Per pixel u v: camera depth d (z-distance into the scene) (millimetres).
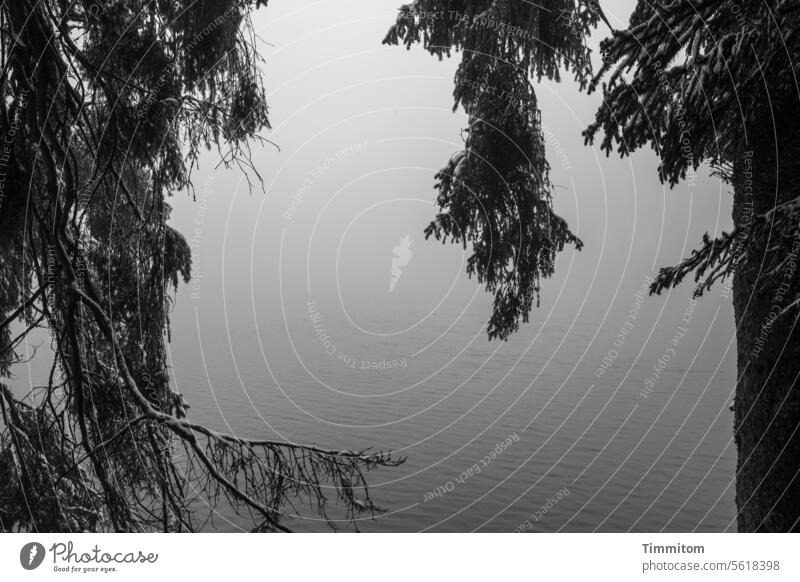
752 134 6172
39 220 6297
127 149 7133
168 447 6648
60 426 6738
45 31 6273
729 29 6465
